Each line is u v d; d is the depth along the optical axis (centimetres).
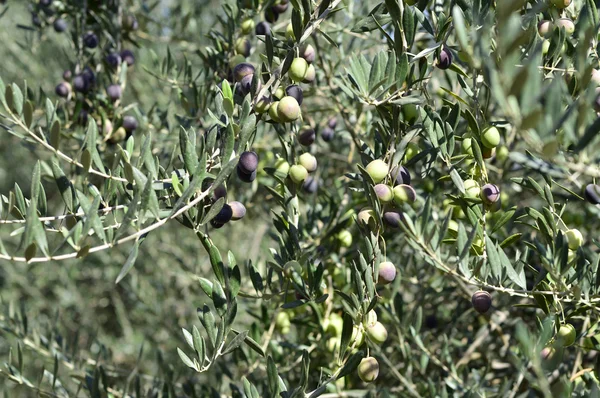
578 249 107
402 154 106
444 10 113
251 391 107
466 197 107
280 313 149
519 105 81
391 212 105
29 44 174
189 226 103
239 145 100
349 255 149
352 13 151
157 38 181
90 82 150
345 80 116
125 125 150
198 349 105
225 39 139
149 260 305
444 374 149
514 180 112
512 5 79
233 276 104
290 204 117
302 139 118
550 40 108
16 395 260
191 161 98
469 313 162
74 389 216
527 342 87
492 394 139
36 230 92
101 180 151
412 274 154
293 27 106
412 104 110
